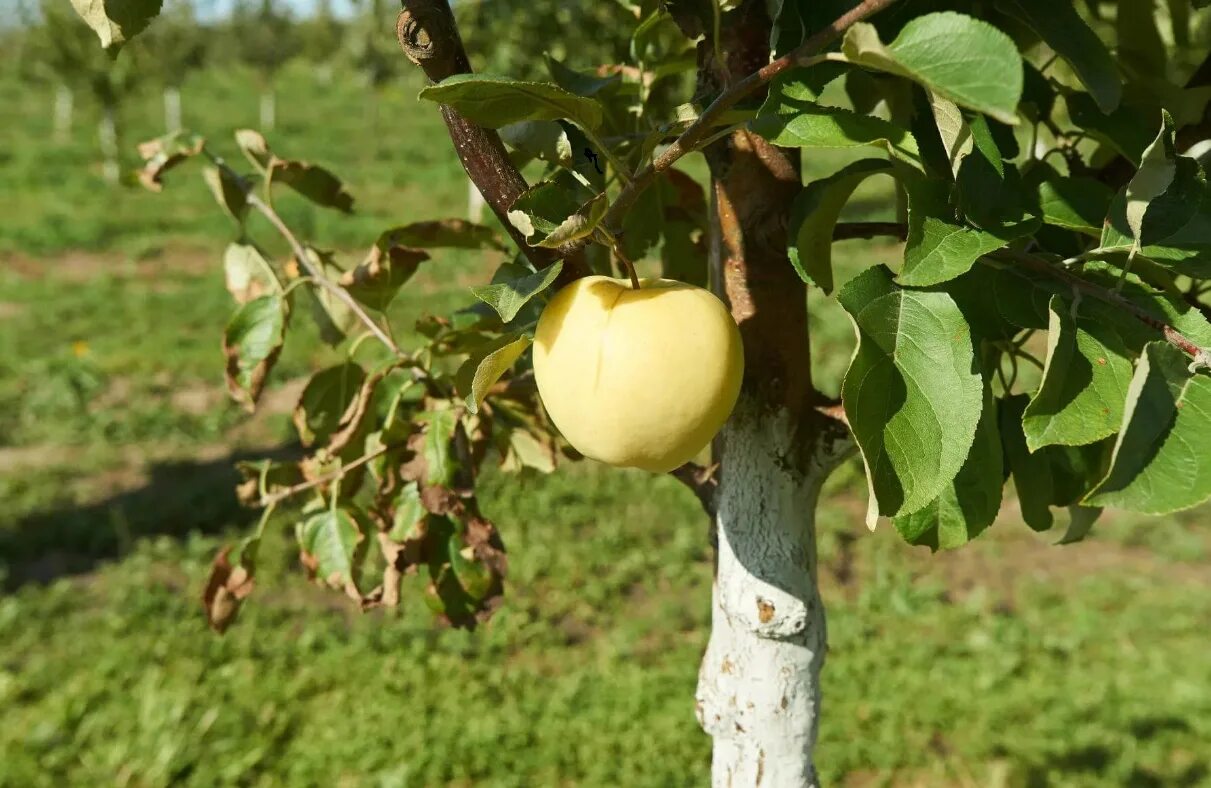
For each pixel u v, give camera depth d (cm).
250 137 196
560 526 888
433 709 620
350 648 681
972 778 549
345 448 192
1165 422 98
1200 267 115
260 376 186
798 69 111
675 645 705
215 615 191
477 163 126
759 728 166
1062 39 123
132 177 198
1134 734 579
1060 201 126
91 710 598
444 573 179
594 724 603
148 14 137
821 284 131
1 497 931
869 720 602
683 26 132
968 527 123
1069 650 677
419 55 117
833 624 714
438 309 1490
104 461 1023
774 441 160
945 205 114
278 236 2120
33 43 2948
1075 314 112
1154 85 157
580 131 144
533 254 129
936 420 106
